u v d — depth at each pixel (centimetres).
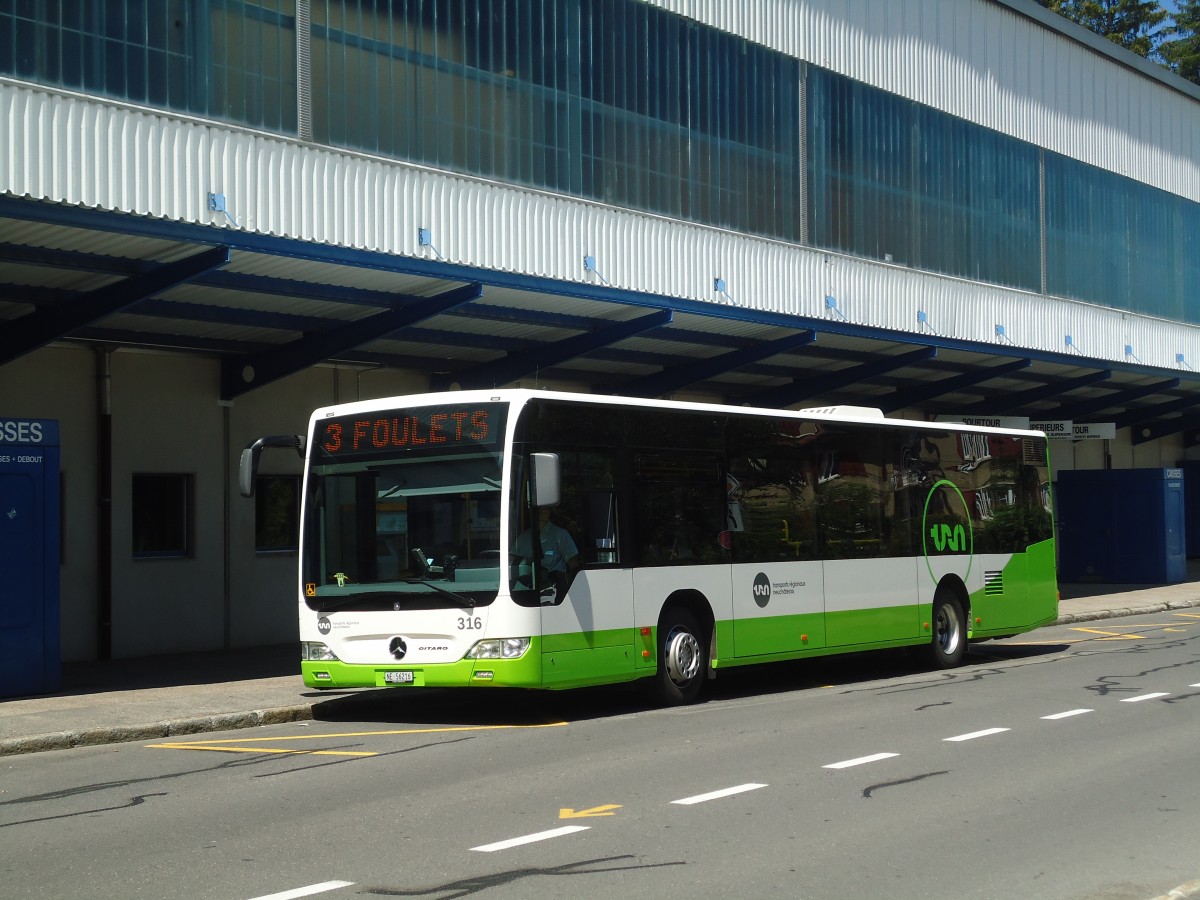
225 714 1327
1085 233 3203
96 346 1805
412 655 1300
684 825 824
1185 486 4509
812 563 1620
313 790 967
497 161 1884
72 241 1395
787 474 1606
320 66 1669
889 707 1395
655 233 2116
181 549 1939
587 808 880
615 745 1162
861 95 2573
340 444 1369
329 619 1342
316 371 2080
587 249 2002
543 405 1325
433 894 666
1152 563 3419
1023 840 785
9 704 1392
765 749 1119
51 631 1488
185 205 1511
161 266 1507
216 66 1559
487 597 1273
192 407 1925
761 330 2233
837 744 1141
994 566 1936
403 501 1330
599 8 2058
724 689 1633
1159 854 752
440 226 1794
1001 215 2930
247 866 732
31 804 937
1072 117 3170
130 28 1481
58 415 1781
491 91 1881
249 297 1656
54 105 1403
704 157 2223
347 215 1681
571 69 2005
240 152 1570
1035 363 2873
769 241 2325
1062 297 3094
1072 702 1405
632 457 1415
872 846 769
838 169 2505
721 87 2267
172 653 1897
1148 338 3391
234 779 1023
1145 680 1590
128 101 1472
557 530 1323
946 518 1856
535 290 1780
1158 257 3481
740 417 1554
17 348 1567
